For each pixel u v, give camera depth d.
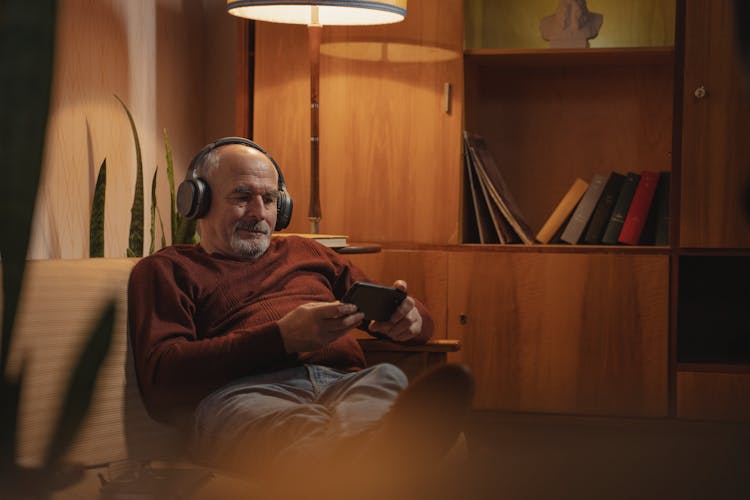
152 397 1.46
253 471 1.33
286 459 1.22
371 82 2.75
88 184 2.15
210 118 3.13
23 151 0.27
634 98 2.97
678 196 2.62
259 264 1.76
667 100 2.95
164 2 2.71
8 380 0.28
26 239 0.27
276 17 2.61
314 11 2.57
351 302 1.60
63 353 1.26
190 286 1.63
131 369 1.48
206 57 3.12
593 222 2.72
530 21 3.01
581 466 0.68
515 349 2.69
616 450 0.68
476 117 2.99
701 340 3.01
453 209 2.71
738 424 2.25
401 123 2.74
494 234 2.81
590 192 2.74
